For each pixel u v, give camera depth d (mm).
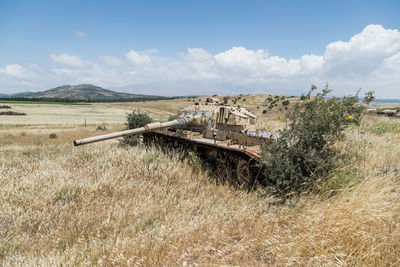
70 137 25062
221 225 3758
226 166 6543
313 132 4734
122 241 3348
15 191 5422
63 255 3170
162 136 9586
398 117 12820
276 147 4816
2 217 4500
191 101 117938
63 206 4859
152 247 3139
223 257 2859
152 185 5828
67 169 7070
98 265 2891
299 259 2764
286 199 4184
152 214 4398
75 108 86250
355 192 3561
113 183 5816
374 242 2709
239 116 7875
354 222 2945
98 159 7715
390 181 4012
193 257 3008
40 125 40031
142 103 121562
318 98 4930
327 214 3252
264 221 3598
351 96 4660
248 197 4906
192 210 4539
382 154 5742
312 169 4547
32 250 3535
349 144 6270
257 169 5645
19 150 11695
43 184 5895
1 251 3543
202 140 7199
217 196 5297
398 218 3010
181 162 7551
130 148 9602
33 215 4590
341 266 2512
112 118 59281
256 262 2910
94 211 4688
